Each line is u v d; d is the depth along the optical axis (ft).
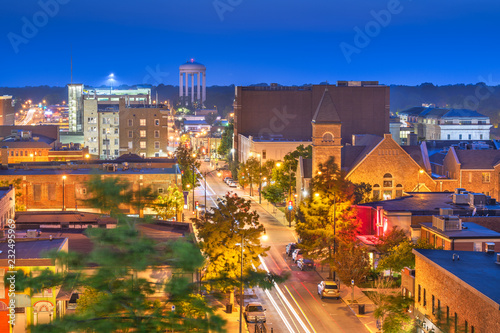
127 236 117.39
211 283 138.92
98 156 620.90
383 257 240.73
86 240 211.20
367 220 280.51
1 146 505.66
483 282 154.81
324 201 260.21
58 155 542.16
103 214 120.57
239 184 533.14
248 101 653.30
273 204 439.22
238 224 228.02
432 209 270.05
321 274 258.98
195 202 410.52
